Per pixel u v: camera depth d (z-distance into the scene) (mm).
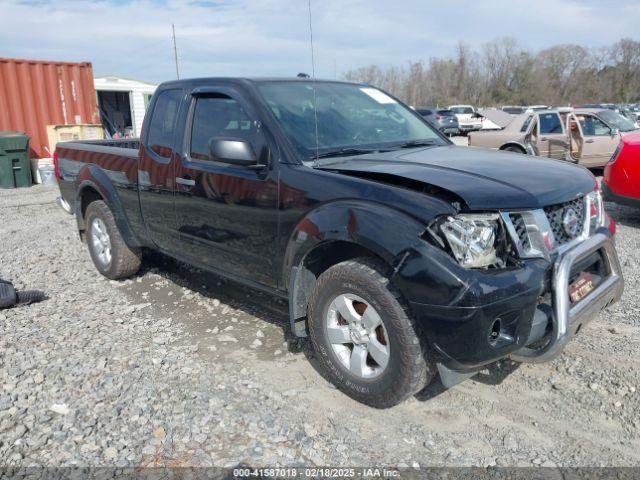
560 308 2855
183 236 4367
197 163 4078
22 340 4074
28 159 13094
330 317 3250
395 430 2967
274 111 3672
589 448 2801
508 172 3143
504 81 74562
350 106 4180
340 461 2717
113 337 4152
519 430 2957
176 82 4488
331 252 3375
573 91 73500
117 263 5320
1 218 9398
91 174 5387
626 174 7004
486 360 2697
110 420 3041
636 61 71438
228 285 5316
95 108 14836
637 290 4836
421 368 2885
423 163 3309
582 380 3398
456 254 2680
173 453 2764
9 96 13328
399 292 2867
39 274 5848
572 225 3092
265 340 4078
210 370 3613
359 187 3045
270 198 3480
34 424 3008
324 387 3400
